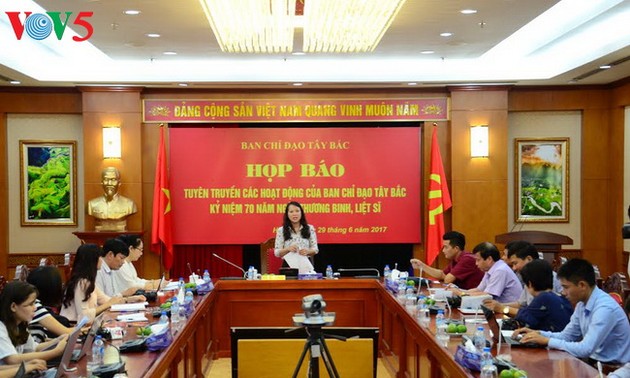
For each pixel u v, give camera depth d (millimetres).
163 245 9258
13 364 3572
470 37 7418
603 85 9500
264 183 9336
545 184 9688
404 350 5504
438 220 9141
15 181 9414
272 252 7988
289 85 9070
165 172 9148
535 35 8258
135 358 3674
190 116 9258
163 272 9242
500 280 5613
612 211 9492
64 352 3227
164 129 9219
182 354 4582
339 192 9375
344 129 9352
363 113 9312
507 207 9289
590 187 9602
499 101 9234
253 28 5801
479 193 9234
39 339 4281
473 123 9234
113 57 8469
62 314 5059
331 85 9086
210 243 9328
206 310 6133
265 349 4941
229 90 9273
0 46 7379
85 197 9094
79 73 8727
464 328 4281
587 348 3840
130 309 5246
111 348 3646
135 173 9117
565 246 9688
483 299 5137
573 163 9695
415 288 6332
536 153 9672
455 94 9227
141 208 9125
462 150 9242
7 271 9398
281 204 9359
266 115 9289
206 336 6281
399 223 9398
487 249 5816
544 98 9531
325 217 9391
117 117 9109
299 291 6992
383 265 9953
